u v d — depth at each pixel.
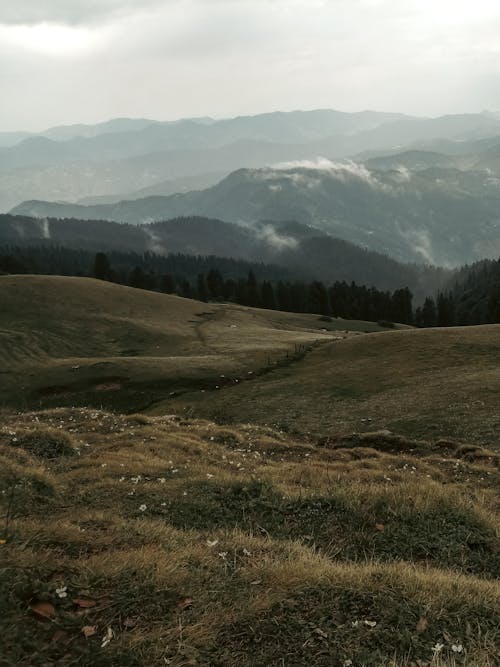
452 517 9.34
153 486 11.34
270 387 48.72
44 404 50.03
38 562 5.96
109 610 5.16
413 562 7.71
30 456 14.68
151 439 18.97
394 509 9.55
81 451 16.53
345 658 4.41
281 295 173.62
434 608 5.27
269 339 75.62
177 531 8.00
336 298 171.62
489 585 6.11
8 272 165.00
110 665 4.31
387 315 164.00
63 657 4.42
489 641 4.70
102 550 6.84
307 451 20.41
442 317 159.75
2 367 60.53
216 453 17.98
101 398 51.06
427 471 17.62
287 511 9.79
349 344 62.91
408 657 4.48
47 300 88.44
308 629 4.86
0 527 7.30
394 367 49.12
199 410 44.12
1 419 22.73
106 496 10.70
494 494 14.74
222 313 102.62
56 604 5.22
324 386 46.09
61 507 9.84
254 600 5.29
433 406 34.22
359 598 5.44
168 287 170.38
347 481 13.95
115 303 94.25
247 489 10.77
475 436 27.39
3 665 4.22
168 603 5.30
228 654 4.51
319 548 8.25
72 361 62.31
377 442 23.70
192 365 58.81
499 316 132.12
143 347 73.81
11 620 4.80
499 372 41.03
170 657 4.45
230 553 6.94
